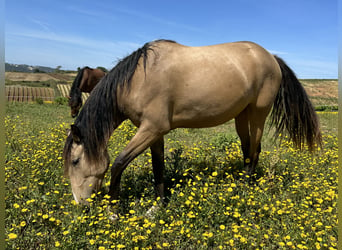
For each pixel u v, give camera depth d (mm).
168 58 2943
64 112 14570
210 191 3141
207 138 7484
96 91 3023
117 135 6414
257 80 3334
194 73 2963
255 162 3809
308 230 2578
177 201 3068
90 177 2967
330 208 2740
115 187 2998
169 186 3666
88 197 2980
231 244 2258
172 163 4078
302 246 2203
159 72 2863
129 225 2508
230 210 2887
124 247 2264
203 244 2400
